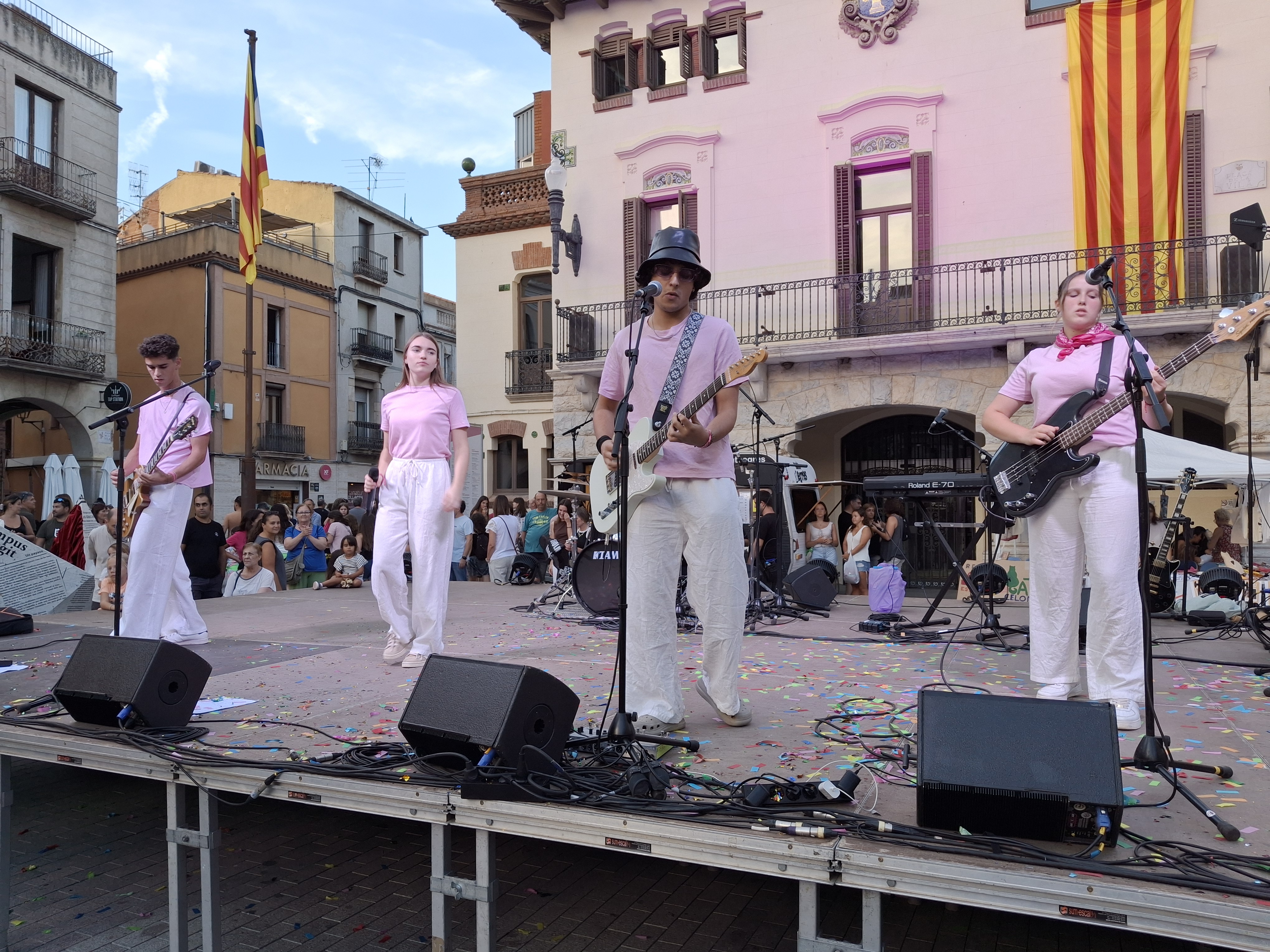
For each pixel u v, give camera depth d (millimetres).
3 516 9039
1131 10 10961
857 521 10047
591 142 14055
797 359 12211
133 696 3080
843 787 2350
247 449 21234
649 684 3188
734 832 2154
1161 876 1824
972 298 11711
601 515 3336
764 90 12953
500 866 3594
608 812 2297
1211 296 10492
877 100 12211
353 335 29594
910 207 12258
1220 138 10789
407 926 3146
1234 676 4391
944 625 6441
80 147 20578
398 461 4711
